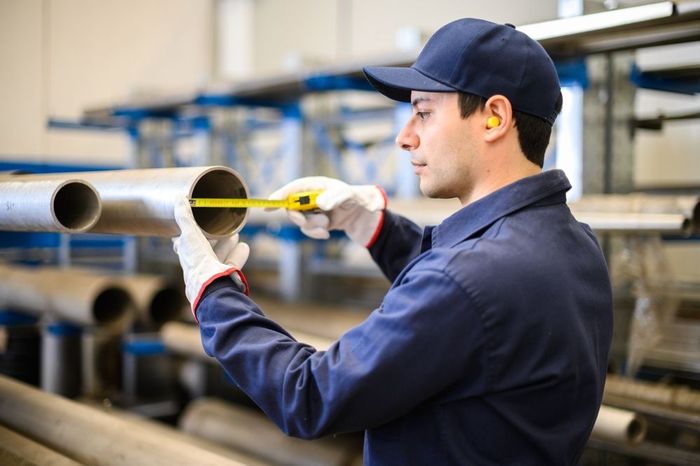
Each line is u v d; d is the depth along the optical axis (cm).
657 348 236
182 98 343
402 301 96
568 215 111
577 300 104
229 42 610
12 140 510
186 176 115
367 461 110
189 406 336
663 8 157
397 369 94
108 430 167
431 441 101
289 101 349
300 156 349
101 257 444
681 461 193
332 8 560
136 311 269
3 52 503
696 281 274
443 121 106
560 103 111
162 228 121
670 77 236
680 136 352
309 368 100
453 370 95
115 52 559
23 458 159
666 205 181
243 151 422
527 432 99
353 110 369
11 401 190
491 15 436
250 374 102
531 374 97
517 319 95
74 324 309
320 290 373
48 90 525
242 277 111
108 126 430
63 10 531
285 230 307
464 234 106
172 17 591
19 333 326
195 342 299
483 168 107
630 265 216
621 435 173
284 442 260
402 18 506
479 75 103
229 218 121
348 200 145
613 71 230
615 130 232
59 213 125
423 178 111
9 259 377
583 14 180
